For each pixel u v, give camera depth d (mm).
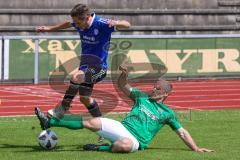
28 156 14086
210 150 14992
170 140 16734
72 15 15055
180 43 34500
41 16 45344
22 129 18688
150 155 14188
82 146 15609
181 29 46719
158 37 33938
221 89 31938
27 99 27672
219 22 47812
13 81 33094
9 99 27688
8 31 44344
